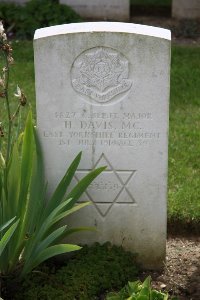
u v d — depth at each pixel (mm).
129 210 2285
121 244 2316
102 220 2301
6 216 2150
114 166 2242
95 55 2133
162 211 2273
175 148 2996
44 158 2240
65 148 2230
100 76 2148
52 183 2264
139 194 2264
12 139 2854
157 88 2154
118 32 2105
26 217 2176
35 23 4469
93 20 4875
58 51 2129
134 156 2229
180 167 2852
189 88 3623
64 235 2207
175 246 2475
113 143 2219
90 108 2184
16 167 2135
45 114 2193
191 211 2562
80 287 2145
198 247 2471
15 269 2230
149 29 2148
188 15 4938
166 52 2115
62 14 4547
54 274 2234
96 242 2307
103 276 2182
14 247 2178
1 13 4516
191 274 2297
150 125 2193
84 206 2287
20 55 4066
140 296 1972
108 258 2240
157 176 2240
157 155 2221
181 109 3395
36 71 2150
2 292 2188
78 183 2164
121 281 2193
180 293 2213
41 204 2176
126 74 2145
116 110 2184
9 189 2154
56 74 2152
